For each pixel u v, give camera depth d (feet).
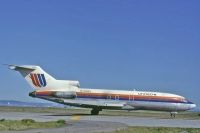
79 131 154.20
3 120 212.23
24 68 330.95
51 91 332.39
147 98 330.95
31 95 334.65
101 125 197.26
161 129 181.57
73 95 332.80
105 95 333.83
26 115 309.42
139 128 183.01
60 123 204.74
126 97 331.77
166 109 333.42
